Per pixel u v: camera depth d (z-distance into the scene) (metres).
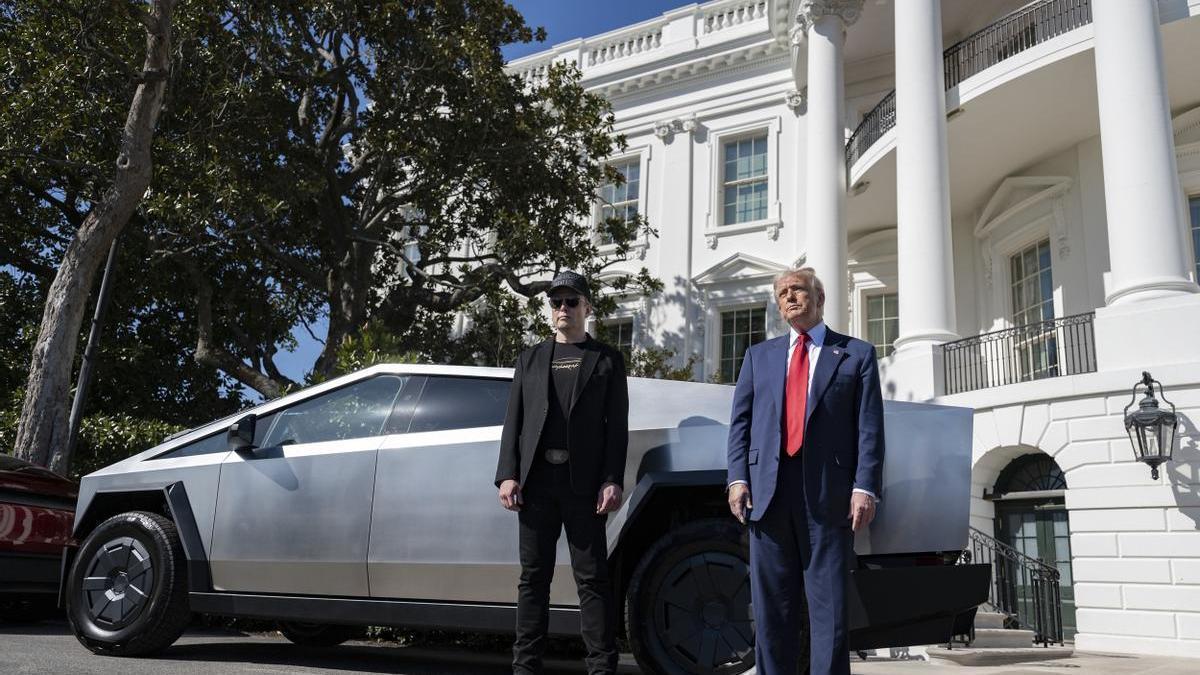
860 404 2.92
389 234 15.55
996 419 10.62
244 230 12.33
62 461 9.60
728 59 17.91
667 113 18.59
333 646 5.59
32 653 4.26
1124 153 9.98
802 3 15.41
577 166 14.45
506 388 4.11
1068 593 10.20
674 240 17.83
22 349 14.09
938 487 3.24
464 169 13.43
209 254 14.57
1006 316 13.98
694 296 17.39
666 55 18.55
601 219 18.88
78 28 11.02
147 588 4.34
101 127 12.08
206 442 4.70
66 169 12.61
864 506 2.75
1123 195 9.93
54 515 6.43
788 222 16.78
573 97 14.10
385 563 3.97
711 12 18.55
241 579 4.30
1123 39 10.17
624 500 3.59
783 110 17.34
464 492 3.89
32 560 6.23
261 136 12.73
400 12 12.66
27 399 9.59
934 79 12.13
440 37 12.77
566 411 3.27
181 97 12.34
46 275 15.20
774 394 3.00
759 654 2.87
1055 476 10.54
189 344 16.23
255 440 4.54
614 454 3.24
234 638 5.83
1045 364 12.96
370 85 13.34
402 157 13.54
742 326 16.91
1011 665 7.48
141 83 10.40
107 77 11.73
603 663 3.08
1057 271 12.80
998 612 10.10
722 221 17.67
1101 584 9.43
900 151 12.20
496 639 5.86
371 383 4.44
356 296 14.09
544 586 3.22
